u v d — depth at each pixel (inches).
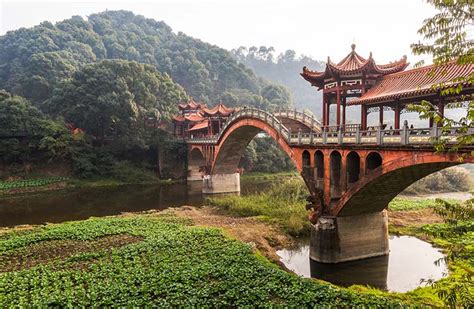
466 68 780.6
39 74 3779.5
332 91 1226.0
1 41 4859.7
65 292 753.0
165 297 740.7
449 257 396.2
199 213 1726.1
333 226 1079.0
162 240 1143.6
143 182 3051.2
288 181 1995.6
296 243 1299.2
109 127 3191.4
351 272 1029.2
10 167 2770.7
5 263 973.8
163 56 5895.7
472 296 354.0
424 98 888.9
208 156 2696.9
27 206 2106.3
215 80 6013.8
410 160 807.1
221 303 711.1
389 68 1144.2
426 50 321.1
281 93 5713.6
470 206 340.8
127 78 3282.5
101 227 1350.9
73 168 2920.8
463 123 321.4
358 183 973.8
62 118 3090.6
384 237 1142.3
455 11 295.0
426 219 1584.6
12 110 2763.3
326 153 1118.4
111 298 725.9
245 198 1844.2
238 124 2057.1
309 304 710.5
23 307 691.4
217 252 1031.0
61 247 1113.4
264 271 877.8
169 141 3238.2
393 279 970.7
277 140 1530.5
